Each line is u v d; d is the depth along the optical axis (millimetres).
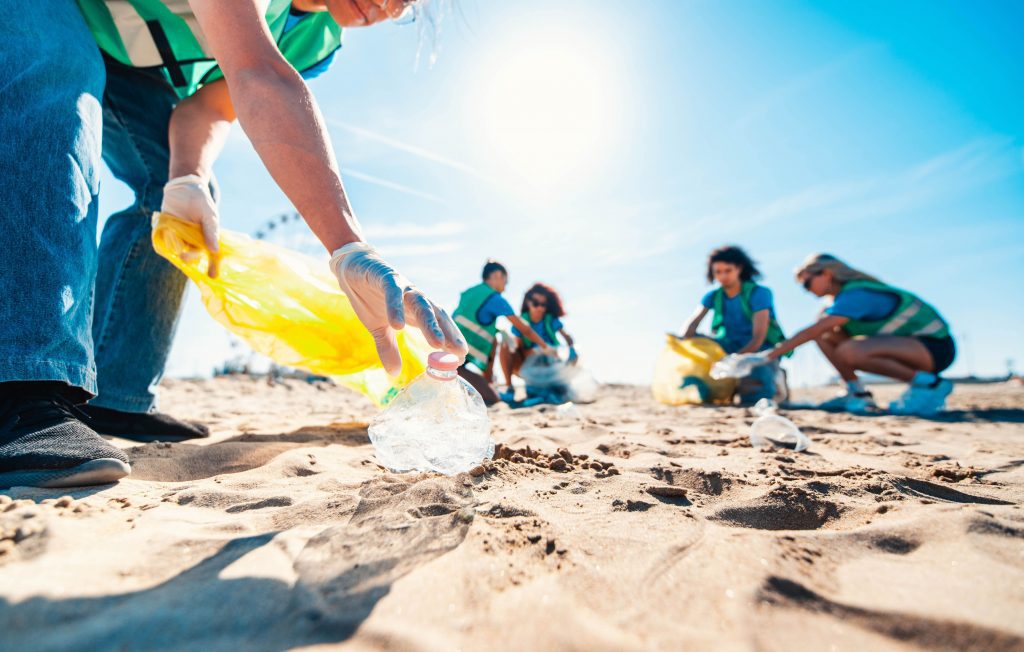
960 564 880
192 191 1680
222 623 704
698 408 4527
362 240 1274
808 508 1251
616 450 2014
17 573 799
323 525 1066
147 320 2074
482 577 833
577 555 914
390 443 1420
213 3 1230
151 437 2129
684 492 1338
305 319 1754
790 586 805
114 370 2033
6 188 1206
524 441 2084
